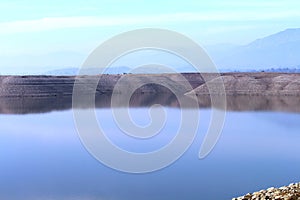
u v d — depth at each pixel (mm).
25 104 70812
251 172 21203
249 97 80125
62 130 38719
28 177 21531
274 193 8703
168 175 20797
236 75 95938
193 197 17094
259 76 94812
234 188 18328
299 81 89188
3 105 68938
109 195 17562
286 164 23172
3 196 17969
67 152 28156
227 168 22172
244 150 27312
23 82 94562
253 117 47094
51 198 17500
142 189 18469
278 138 32156
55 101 78062
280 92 86375
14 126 42250
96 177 20906
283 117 46844
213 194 17484
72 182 20109
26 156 27344
